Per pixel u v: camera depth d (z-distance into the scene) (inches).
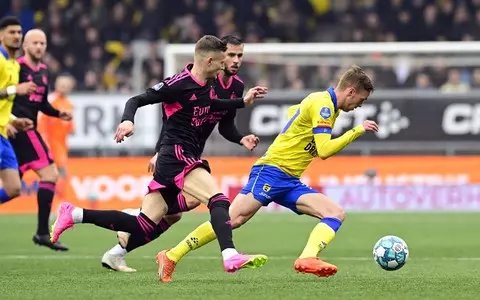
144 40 2140.7
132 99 706.8
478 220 1519.4
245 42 2138.3
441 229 1370.6
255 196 772.0
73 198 1720.0
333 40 2134.6
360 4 2177.7
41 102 1082.1
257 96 766.5
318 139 735.7
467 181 1711.4
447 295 648.4
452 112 1747.0
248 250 1111.0
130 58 2116.1
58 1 2208.4
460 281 751.7
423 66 1811.0
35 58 1079.0
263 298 627.5
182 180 713.6
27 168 1072.2
